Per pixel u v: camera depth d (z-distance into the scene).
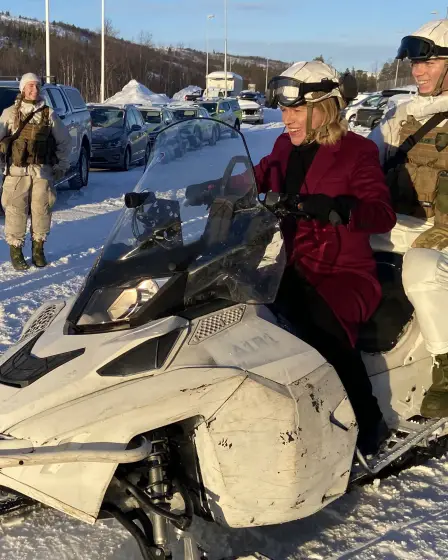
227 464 2.42
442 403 3.15
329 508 3.15
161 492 2.44
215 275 2.62
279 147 3.42
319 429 2.56
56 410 2.31
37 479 2.30
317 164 3.10
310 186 3.11
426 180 3.57
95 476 2.29
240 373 2.43
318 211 2.74
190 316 2.55
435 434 3.45
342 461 2.67
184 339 2.46
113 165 16.34
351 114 27.78
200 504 2.58
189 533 2.49
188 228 2.68
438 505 3.21
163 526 2.44
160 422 2.32
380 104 27.16
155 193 2.81
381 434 3.08
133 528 2.44
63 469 2.29
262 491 2.48
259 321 2.66
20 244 7.36
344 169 3.04
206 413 2.38
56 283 6.90
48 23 26.61
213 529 2.92
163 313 2.52
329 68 3.08
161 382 2.35
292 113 3.10
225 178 2.83
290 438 2.47
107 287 2.56
